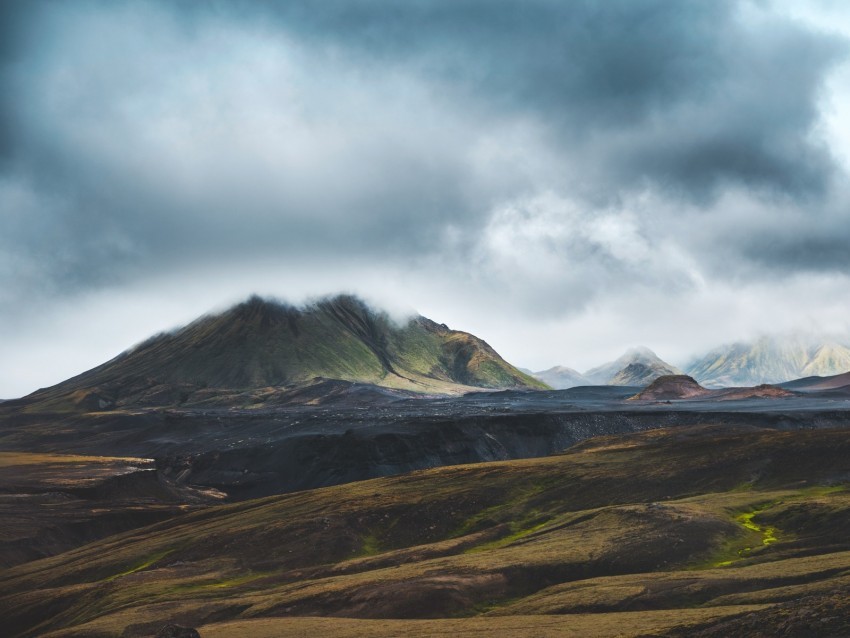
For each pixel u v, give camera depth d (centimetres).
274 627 11412
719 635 7275
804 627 6912
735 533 14650
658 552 13725
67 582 18925
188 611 13762
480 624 10219
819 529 14262
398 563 16150
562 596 11619
